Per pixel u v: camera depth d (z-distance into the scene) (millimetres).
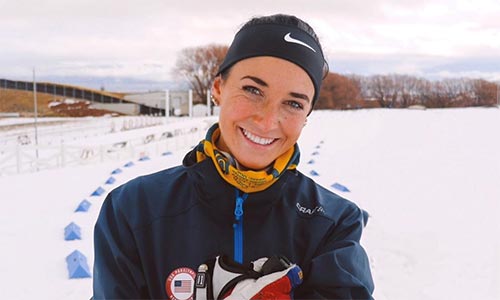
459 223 5562
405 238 4988
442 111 30875
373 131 18438
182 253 1345
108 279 1345
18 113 37062
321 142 14734
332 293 1265
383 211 6145
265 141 1280
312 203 1434
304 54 1272
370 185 7836
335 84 40188
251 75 1252
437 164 10000
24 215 5992
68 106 39375
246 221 1359
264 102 1259
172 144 15141
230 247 1342
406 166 9781
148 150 13727
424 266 4242
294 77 1249
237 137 1295
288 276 1224
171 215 1381
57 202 6742
